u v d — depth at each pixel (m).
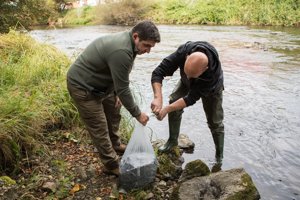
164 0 27.94
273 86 7.52
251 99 6.62
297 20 21.05
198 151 4.54
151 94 7.01
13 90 4.70
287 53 11.30
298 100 6.55
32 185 3.38
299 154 4.45
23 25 9.50
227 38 15.23
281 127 5.29
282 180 3.86
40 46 7.05
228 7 23.66
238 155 4.43
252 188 3.34
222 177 3.44
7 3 9.28
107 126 3.64
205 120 5.58
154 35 2.93
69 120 4.72
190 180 3.45
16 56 6.47
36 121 4.12
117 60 2.96
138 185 3.46
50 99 4.73
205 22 24.14
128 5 27.92
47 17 10.67
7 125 3.72
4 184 3.24
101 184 3.53
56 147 4.20
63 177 3.57
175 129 4.25
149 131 5.15
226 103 6.40
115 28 24.55
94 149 4.21
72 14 31.78
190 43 3.61
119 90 3.07
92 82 3.23
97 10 29.69
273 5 22.28
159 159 4.05
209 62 3.29
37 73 5.50
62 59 6.52
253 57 10.72
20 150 3.79
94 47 3.16
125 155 3.54
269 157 4.38
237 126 5.33
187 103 3.46
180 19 25.33
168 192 3.50
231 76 8.44
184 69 3.35
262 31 17.80
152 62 10.41
